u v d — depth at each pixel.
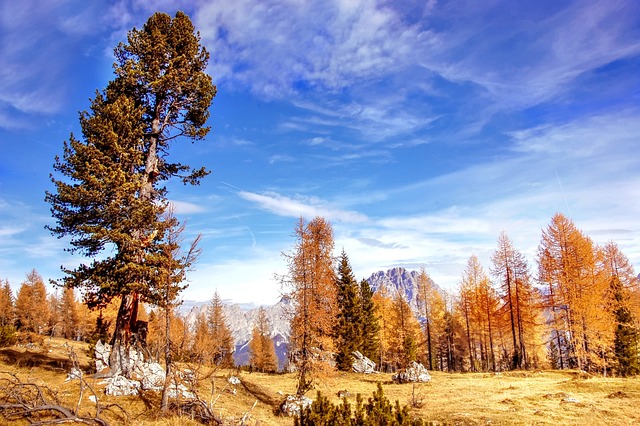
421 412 22.77
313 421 10.45
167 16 24.70
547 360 59.28
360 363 43.66
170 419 15.59
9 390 13.52
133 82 22.72
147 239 20.75
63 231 21.45
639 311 43.84
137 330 21.05
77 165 20.50
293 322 24.98
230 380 28.55
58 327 77.06
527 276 43.28
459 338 63.72
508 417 20.00
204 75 25.00
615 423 18.14
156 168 24.02
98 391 17.86
